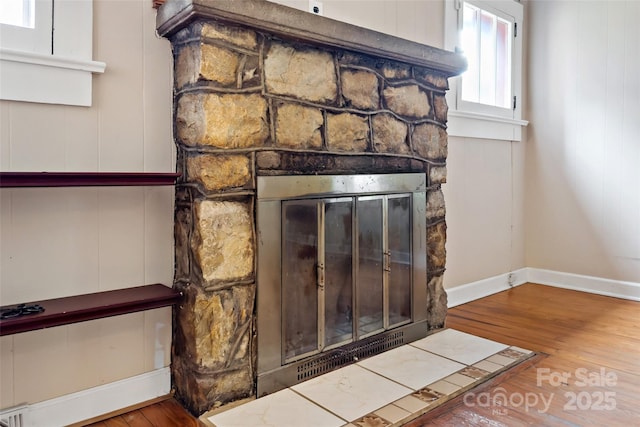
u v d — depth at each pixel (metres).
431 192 2.62
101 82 1.71
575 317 2.90
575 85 3.62
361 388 1.91
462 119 3.21
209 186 1.70
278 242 1.90
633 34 3.33
